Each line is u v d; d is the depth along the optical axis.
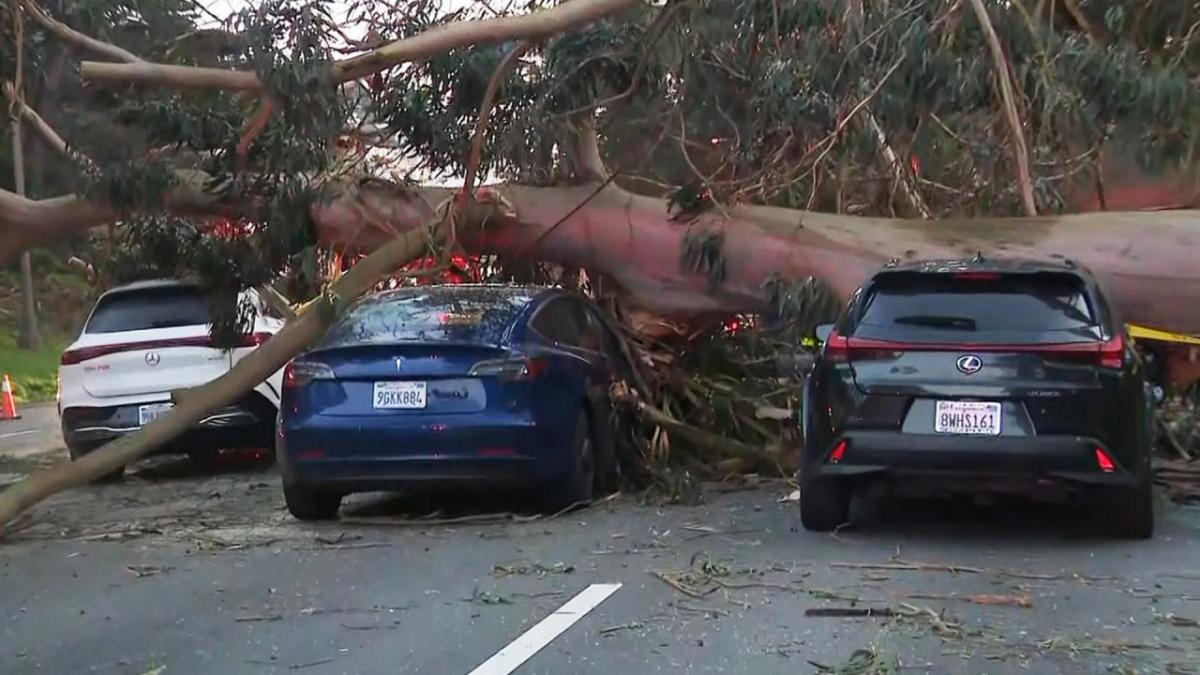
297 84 10.36
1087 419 8.95
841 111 11.52
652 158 13.63
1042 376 9.02
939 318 9.34
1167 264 11.48
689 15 11.70
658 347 13.27
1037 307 9.28
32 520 11.48
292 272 13.77
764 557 9.16
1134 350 9.67
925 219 12.78
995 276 9.44
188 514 11.79
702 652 6.93
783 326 12.73
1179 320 11.61
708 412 12.77
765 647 6.99
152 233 13.34
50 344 47.06
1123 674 6.46
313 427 10.52
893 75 10.95
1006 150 12.79
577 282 13.87
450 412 10.44
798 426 12.40
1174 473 11.92
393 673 6.69
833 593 8.08
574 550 9.53
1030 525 10.24
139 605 8.28
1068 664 6.64
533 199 13.13
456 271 13.85
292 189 12.77
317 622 7.73
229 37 11.15
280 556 9.70
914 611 7.63
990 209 13.71
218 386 11.24
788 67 11.37
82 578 9.11
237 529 10.88
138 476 14.78
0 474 15.95
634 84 12.50
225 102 12.22
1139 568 8.70
